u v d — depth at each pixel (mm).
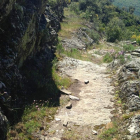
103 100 8258
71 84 9820
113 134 5680
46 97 7684
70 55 15305
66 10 41188
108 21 60344
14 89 6305
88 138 5660
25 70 8258
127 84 8391
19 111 5988
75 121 6512
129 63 10492
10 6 6379
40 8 10727
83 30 27484
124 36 36719
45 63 10773
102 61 15719
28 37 7910
